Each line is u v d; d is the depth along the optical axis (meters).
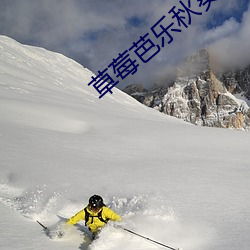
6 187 9.22
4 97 34.19
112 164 13.62
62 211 7.42
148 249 5.41
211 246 5.52
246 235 5.96
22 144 15.93
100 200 5.86
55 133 20.73
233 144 22.16
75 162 13.25
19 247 5.21
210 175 12.00
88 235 6.04
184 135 24.58
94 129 26.11
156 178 11.13
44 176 10.55
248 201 8.51
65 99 49.59
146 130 26.34
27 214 7.05
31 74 76.81
